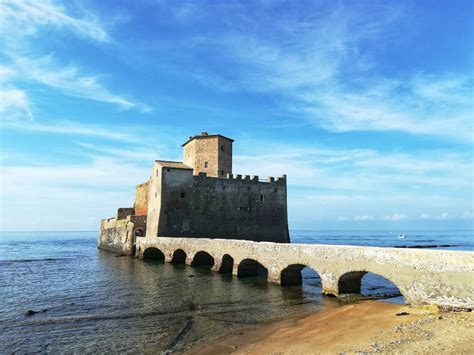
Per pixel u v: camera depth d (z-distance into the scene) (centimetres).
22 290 3156
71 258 6538
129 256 6128
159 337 1780
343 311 2117
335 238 18450
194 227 5459
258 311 2245
